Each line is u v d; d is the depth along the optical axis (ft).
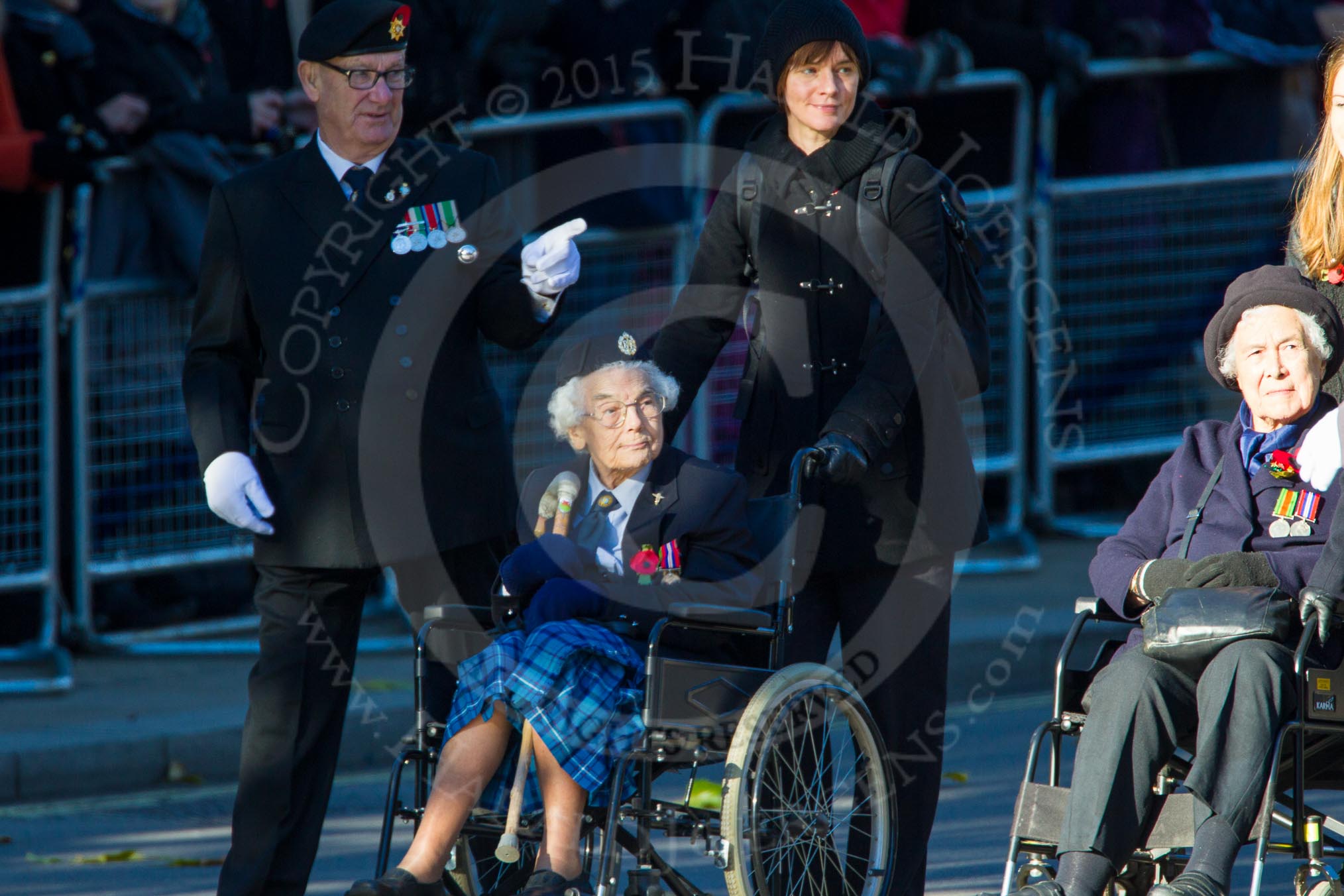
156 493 104.06
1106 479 134.31
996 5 119.96
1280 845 52.95
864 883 57.52
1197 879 50.88
